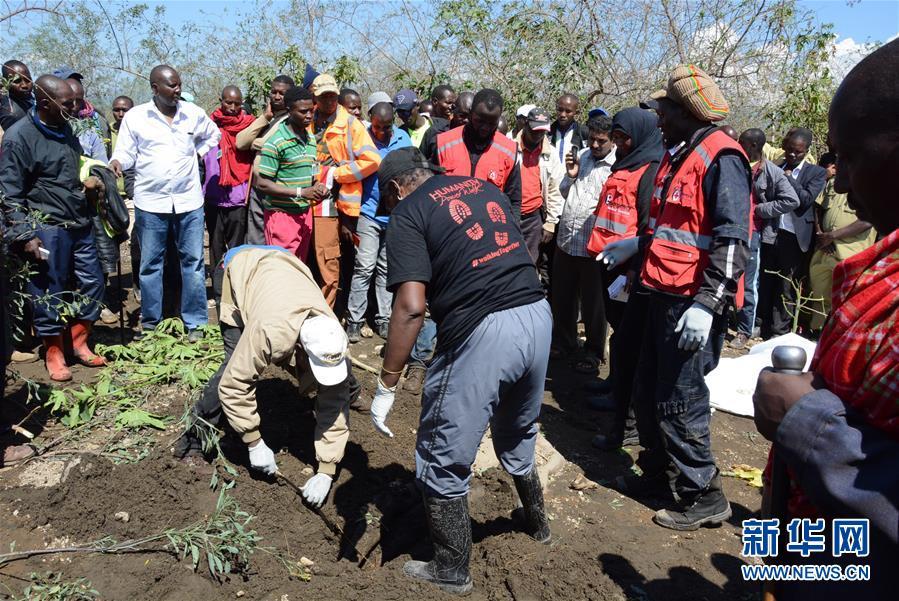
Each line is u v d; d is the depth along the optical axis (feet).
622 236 16.43
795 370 4.87
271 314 10.83
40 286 15.60
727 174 10.55
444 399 9.48
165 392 15.31
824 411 4.49
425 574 10.21
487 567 10.67
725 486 13.67
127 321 20.99
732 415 16.92
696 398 11.43
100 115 23.79
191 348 16.71
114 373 16.14
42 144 15.40
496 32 29.60
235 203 21.26
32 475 11.97
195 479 11.98
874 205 4.60
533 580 10.27
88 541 10.64
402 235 9.48
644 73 31.24
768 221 22.07
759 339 23.12
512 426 10.45
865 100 4.44
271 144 17.12
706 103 10.88
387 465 13.43
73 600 9.46
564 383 18.37
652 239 11.55
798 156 21.47
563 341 20.11
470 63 30.89
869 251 4.57
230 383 11.05
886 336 4.27
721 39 30.68
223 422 13.65
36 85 15.08
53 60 26.76
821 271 21.89
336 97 19.04
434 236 9.39
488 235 9.46
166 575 10.02
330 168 18.94
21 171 15.21
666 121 11.53
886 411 4.27
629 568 10.73
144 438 13.23
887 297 4.33
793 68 29.84
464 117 20.27
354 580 10.19
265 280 11.70
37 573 9.72
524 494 10.91
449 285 9.36
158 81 17.40
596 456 14.56
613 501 12.83
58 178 15.69
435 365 9.67
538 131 19.17
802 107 29.71
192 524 10.97
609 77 31.58
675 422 11.56
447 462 9.61
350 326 19.92
